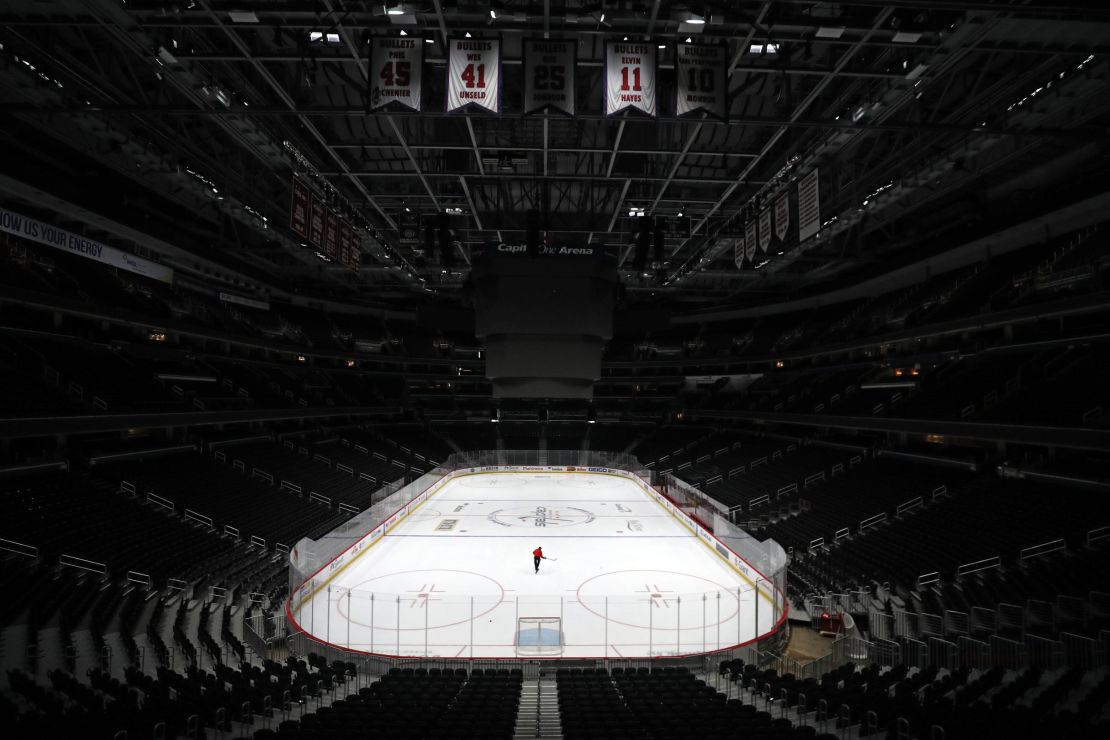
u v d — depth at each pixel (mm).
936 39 18031
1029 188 33281
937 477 35469
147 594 23406
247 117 25125
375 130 29422
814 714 15305
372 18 18047
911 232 41781
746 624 24500
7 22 18234
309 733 12914
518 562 33844
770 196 32938
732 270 49594
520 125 29281
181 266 44719
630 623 24562
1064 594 20234
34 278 31766
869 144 30359
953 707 13508
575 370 33250
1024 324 36344
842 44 20062
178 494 33438
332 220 31406
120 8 17453
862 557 29422
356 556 33969
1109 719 12305
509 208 40375
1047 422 27047
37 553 23031
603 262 32719
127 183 34062
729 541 33156
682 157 27766
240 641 21078
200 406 38406
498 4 17828
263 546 31875
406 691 16672
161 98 25141
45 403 27922
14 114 23797
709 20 17609
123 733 11516
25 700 13961
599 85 24422
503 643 22484
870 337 44906
